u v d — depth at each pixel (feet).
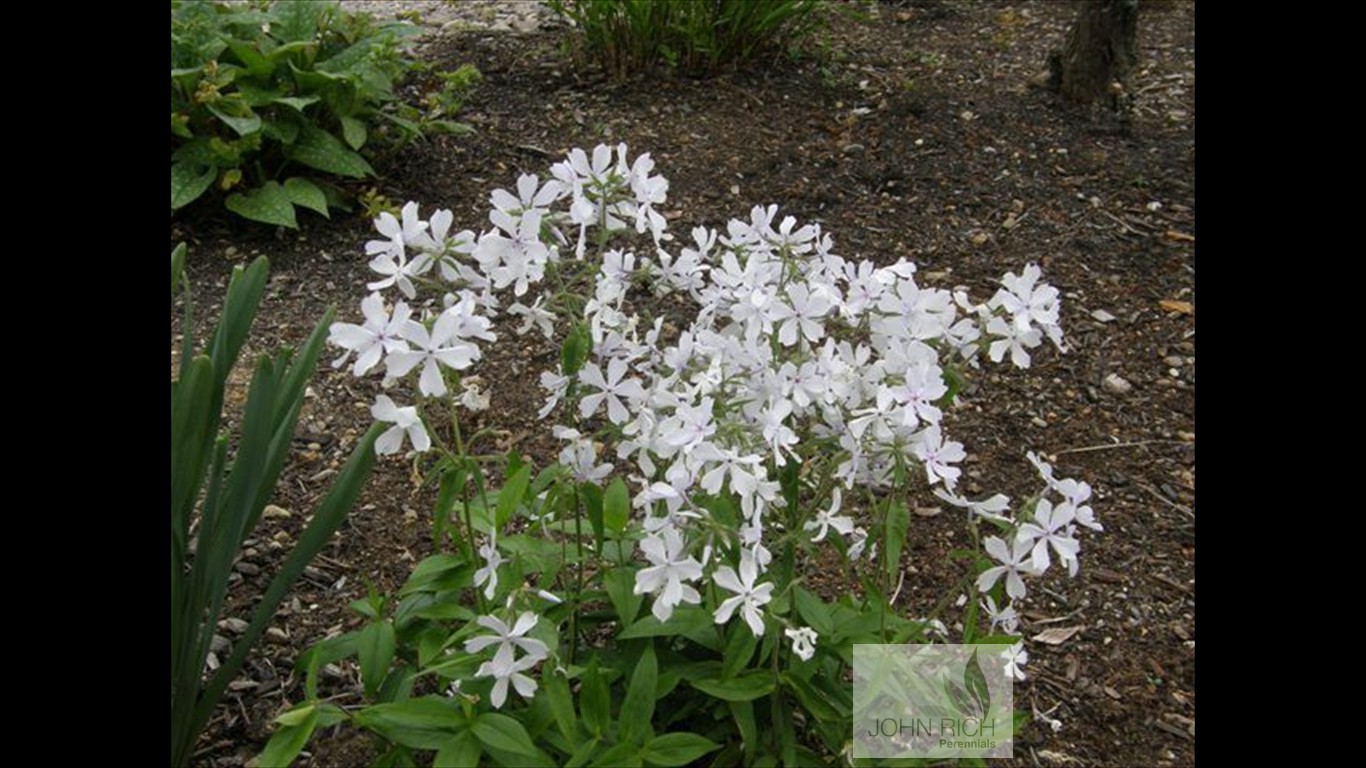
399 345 5.25
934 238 13.30
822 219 13.48
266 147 13.75
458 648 6.29
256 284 7.02
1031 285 6.09
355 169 13.57
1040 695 8.65
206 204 13.55
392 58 14.42
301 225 13.51
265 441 6.58
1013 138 15.10
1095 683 8.77
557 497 6.14
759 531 5.55
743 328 6.53
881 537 6.93
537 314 6.22
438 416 10.74
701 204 13.64
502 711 6.02
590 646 7.18
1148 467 10.78
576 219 6.04
